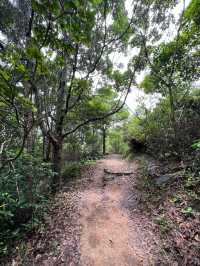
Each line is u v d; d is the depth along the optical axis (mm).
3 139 2547
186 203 3340
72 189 6164
